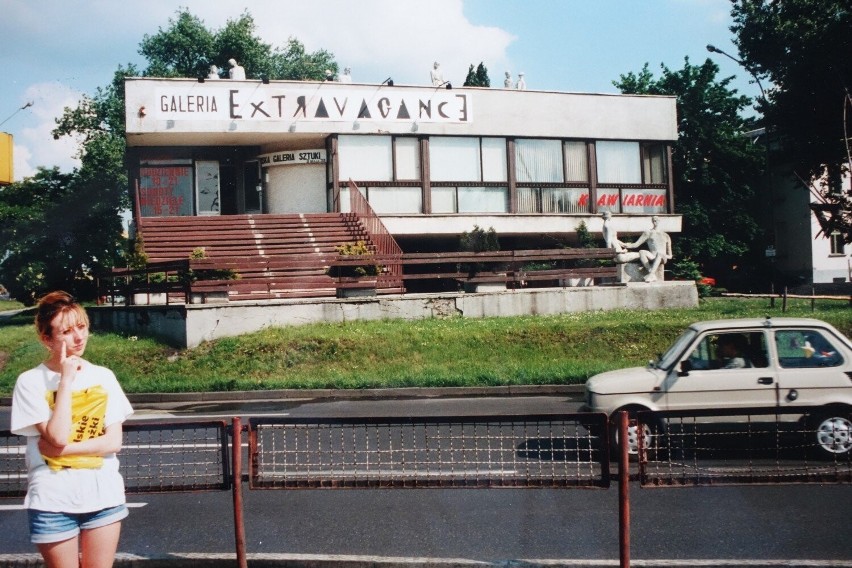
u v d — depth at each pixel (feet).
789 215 142.31
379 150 96.07
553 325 63.00
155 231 86.58
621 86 146.82
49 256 94.84
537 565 18.20
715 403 30.12
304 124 93.20
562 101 102.78
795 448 20.62
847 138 84.23
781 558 19.10
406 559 18.58
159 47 151.23
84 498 13.07
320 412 45.21
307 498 26.35
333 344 59.67
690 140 138.00
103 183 107.24
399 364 57.62
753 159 136.36
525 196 101.65
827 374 30.09
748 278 138.82
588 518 23.11
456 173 98.89
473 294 70.79
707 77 138.41
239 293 71.31
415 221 96.17
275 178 99.35
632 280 77.56
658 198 107.86
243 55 153.28
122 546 21.21
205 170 101.35
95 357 59.11
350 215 91.61
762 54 96.02
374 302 67.97
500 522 22.88
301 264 67.46
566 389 51.13
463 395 51.24
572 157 103.91
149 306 65.26
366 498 26.21
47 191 103.76
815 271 138.10
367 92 95.04
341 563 18.71
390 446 19.35
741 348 30.73
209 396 52.31
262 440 19.36
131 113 89.15
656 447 20.35
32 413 12.98
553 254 74.49
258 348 59.21
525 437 19.13
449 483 19.12
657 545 20.35
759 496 25.27
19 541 21.95
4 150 41.42
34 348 63.31
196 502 26.12
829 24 89.92
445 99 97.81
